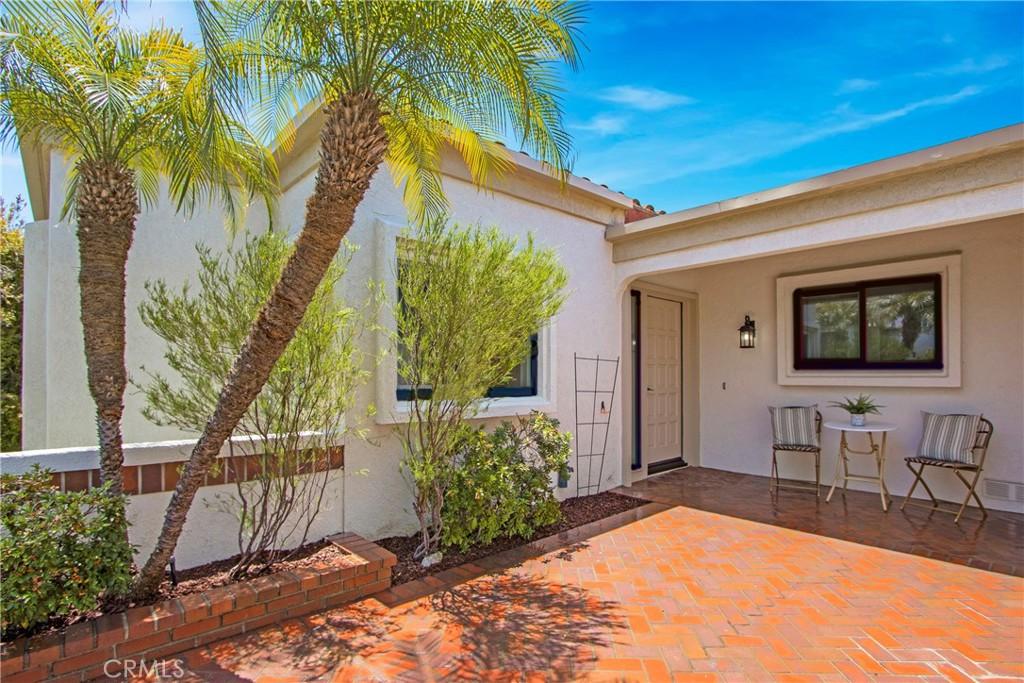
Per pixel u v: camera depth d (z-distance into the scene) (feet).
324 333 12.09
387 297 15.05
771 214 18.24
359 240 15.11
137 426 17.60
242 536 12.29
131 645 8.98
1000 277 19.19
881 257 22.04
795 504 20.12
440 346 13.38
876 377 22.00
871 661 9.30
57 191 17.15
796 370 24.62
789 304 24.75
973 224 19.79
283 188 18.58
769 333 25.59
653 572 13.32
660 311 27.66
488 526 14.60
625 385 23.47
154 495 11.62
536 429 16.99
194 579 11.36
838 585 12.50
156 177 15.19
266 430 11.88
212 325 11.55
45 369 19.61
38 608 8.39
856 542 15.61
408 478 15.80
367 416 14.93
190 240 18.80
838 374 23.18
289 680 8.71
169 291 13.67
